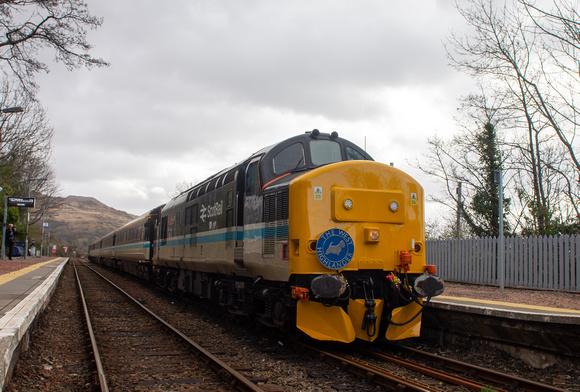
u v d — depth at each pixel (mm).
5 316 7402
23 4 15734
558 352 6777
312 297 7645
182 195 16000
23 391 5719
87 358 7727
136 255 24969
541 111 17859
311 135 9227
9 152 29156
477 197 22078
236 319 11000
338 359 7152
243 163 10078
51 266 28656
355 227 7688
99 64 17297
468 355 7848
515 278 14352
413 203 8203
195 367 7152
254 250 8953
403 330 7832
